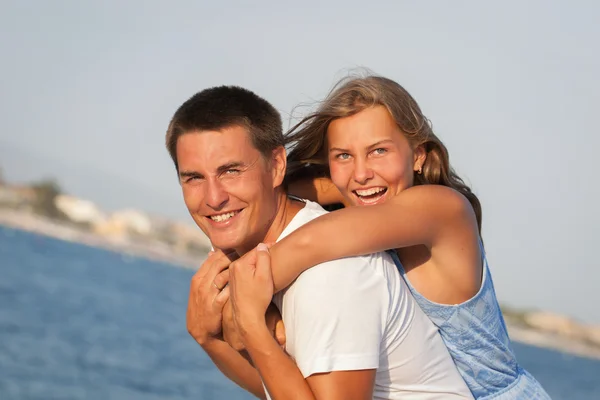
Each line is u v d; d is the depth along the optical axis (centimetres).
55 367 3422
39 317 4928
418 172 541
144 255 13575
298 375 403
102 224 15200
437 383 454
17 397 2791
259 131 439
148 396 3159
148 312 6297
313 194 559
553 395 6800
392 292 426
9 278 6762
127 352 4162
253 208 441
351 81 510
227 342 482
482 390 487
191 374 3797
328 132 519
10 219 13438
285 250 418
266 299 417
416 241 442
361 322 400
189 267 13425
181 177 446
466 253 459
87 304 6050
